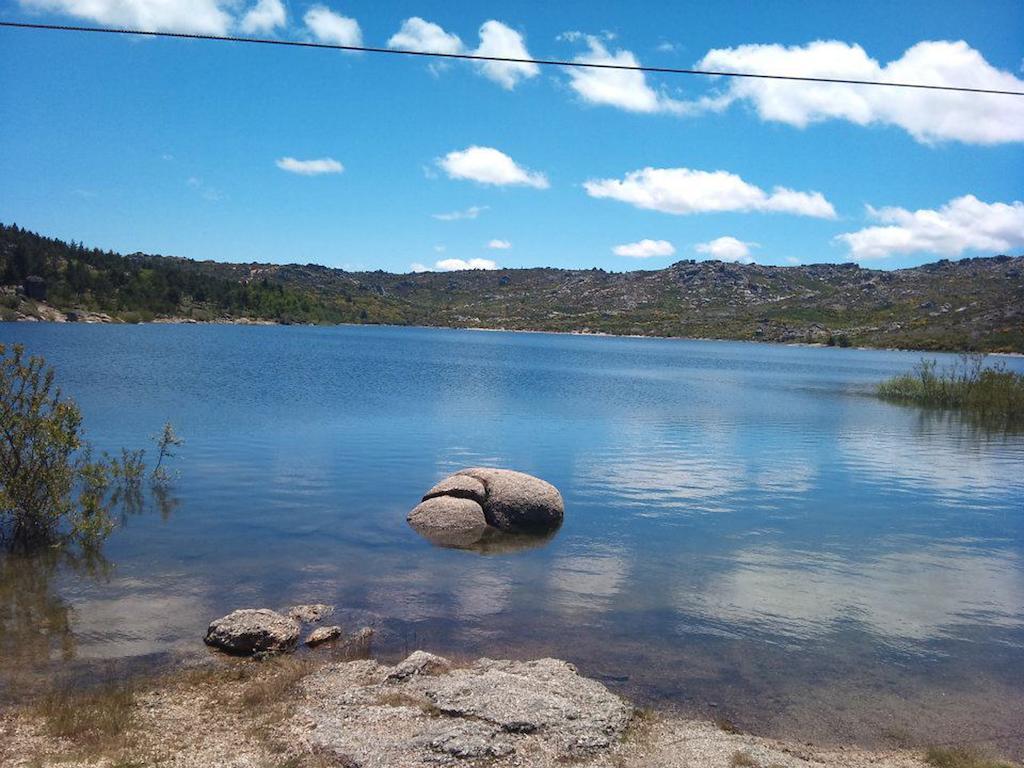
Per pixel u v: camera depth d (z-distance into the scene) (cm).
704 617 1188
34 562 1347
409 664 938
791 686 962
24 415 1449
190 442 2634
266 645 1014
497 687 873
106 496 1845
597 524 1752
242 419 3228
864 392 5791
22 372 1446
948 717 891
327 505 1822
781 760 761
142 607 1153
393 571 1365
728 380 6912
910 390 5262
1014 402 4369
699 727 842
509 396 4697
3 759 708
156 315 16812
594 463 2536
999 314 17775
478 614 1176
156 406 3522
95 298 15888
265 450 2533
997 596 1331
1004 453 3005
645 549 1559
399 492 1980
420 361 8038
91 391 4016
